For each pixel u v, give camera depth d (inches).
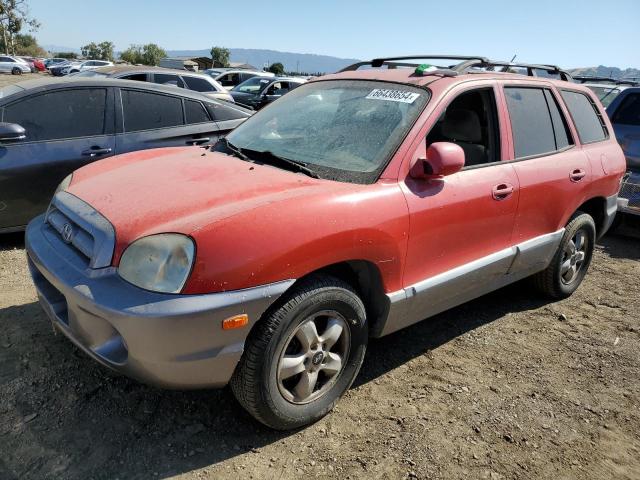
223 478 89.4
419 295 115.1
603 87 354.3
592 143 172.2
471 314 162.4
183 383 86.4
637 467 101.8
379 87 127.9
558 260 163.9
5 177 177.5
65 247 98.4
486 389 122.2
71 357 118.0
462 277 125.2
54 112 190.1
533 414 114.7
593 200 175.3
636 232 273.1
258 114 146.9
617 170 177.6
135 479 87.7
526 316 163.5
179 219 88.8
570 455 103.3
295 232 89.5
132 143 202.8
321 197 96.6
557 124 158.6
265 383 91.8
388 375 124.3
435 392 119.1
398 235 105.7
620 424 114.2
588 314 168.6
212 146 140.3
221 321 83.4
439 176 109.8
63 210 104.2
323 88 138.9
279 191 98.4
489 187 126.8
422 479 93.2
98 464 89.7
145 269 83.7
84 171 124.5
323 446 99.0
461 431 106.8
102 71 400.8
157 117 210.8
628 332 157.5
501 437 106.3
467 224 122.0
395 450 99.6
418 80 125.9
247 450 96.3
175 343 81.7
